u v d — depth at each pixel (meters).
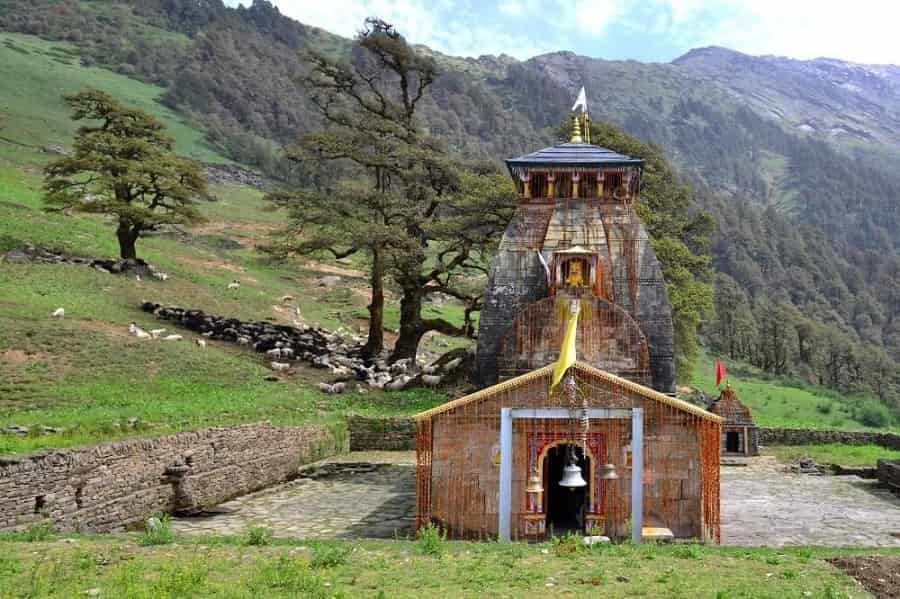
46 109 124.75
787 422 56.16
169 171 57.94
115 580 13.27
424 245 50.75
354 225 46.03
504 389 22.11
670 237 53.69
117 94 153.62
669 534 20.94
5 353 35.91
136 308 50.19
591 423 21.95
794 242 197.62
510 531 21.61
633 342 24.36
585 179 27.61
